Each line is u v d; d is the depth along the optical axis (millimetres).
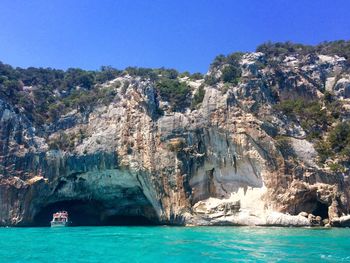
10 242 43500
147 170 70812
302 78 80188
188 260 30188
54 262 30344
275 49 90750
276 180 64062
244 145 66938
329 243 39219
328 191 61438
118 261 30234
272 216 61094
